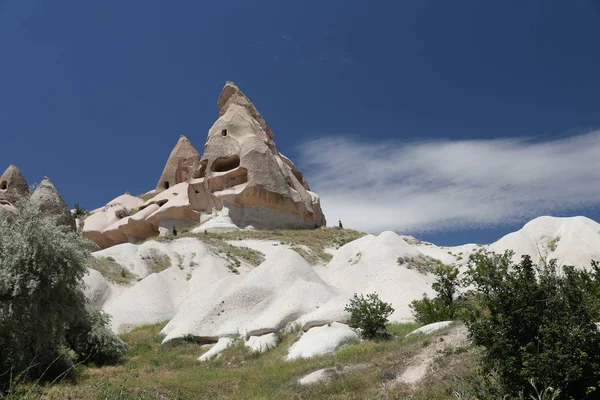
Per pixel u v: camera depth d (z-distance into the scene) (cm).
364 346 1647
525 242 2602
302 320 2034
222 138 5025
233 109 5238
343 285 2753
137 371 1789
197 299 2492
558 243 2525
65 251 1491
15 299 1391
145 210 5334
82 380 1541
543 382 891
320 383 1338
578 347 905
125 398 1108
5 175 4494
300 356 1762
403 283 2594
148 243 3828
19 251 1420
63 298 1504
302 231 4709
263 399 1258
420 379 1218
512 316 981
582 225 2523
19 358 1377
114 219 5769
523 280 1005
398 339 1730
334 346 1777
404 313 2328
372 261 2856
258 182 4681
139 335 2462
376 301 1984
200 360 1956
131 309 2769
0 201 4191
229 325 2161
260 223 4681
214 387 1450
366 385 1273
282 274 2362
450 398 1059
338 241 4447
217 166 5025
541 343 944
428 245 4084
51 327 1450
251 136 4941
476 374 1046
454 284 2100
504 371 959
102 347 1950
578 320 934
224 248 3922
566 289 966
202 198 4953
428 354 1327
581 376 897
